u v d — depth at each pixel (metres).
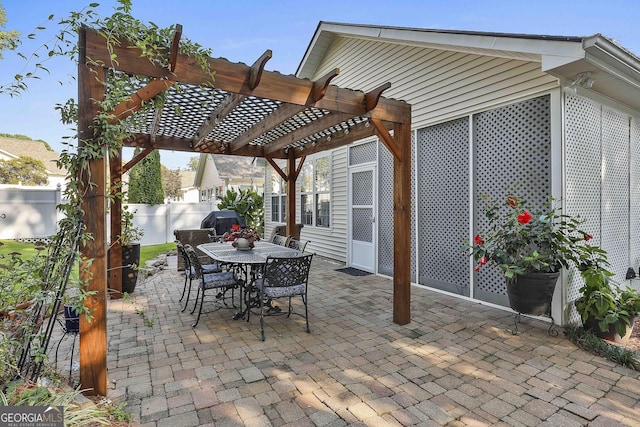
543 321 3.60
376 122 3.44
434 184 4.86
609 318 2.92
